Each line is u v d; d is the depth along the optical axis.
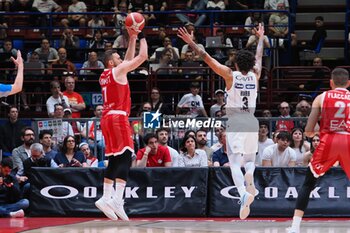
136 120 15.90
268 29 22.97
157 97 19.08
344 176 14.33
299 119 15.44
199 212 14.33
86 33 23.59
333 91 10.98
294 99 21.19
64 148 15.15
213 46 21.39
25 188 14.87
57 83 19.19
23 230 11.66
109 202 11.91
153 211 14.39
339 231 11.58
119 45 22.05
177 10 23.94
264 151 14.80
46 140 15.40
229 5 23.75
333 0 25.91
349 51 23.97
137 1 24.28
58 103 18.80
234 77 11.61
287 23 23.25
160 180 14.48
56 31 23.94
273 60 22.06
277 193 14.31
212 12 22.17
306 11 25.92
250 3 24.53
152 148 14.74
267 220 13.66
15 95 20.97
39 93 20.61
